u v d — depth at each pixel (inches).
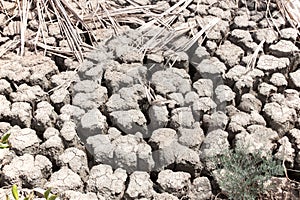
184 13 96.8
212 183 83.3
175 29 94.3
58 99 86.8
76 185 80.6
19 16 95.2
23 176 80.7
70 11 95.2
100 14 95.4
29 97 86.7
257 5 98.7
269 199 83.4
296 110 88.9
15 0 96.6
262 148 83.9
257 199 83.3
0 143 74.9
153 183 82.7
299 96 90.7
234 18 97.1
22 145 82.8
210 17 96.4
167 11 96.2
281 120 87.4
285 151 85.7
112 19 94.7
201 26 95.0
